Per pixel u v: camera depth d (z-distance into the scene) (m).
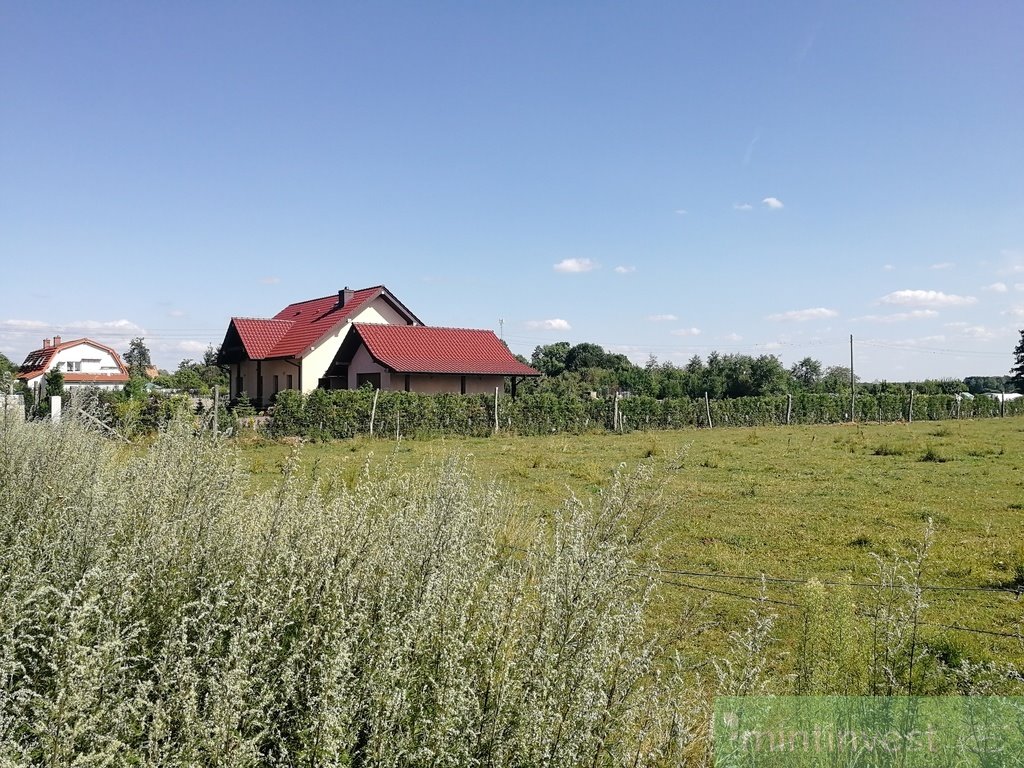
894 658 3.26
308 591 3.52
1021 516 10.99
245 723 2.60
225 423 19.11
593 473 14.66
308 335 36.12
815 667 3.19
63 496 4.53
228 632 3.15
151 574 3.38
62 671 2.38
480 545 4.17
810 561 8.42
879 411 41.56
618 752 2.75
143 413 14.98
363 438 22.08
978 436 25.89
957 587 7.34
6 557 3.39
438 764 2.57
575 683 2.79
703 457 18.66
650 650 3.29
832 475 15.26
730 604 6.57
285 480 4.47
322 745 2.47
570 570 3.03
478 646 3.18
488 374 34.19
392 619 3.17
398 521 3.95
